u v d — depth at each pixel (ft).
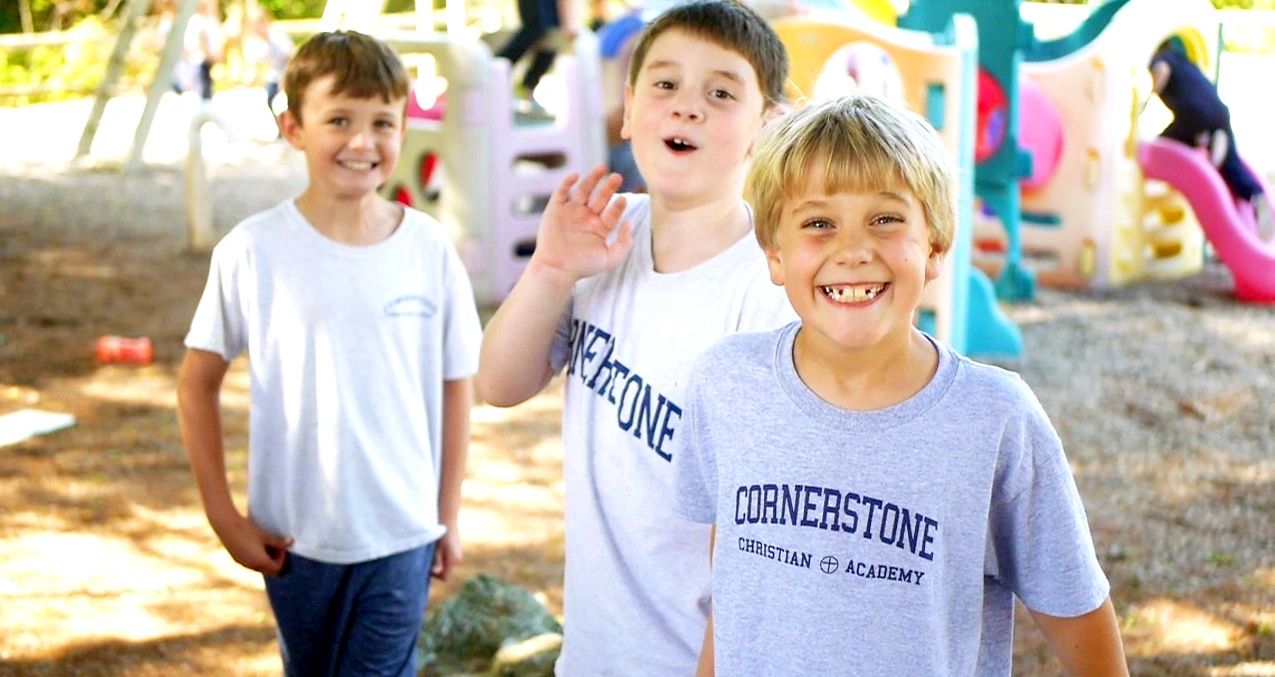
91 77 66.59
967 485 5.12
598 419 6.68
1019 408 5.16
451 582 13.82
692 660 6.44
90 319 24.52
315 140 8.55
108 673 11.82
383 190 27.09
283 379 8.63
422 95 50.31
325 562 8.66
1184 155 26.81
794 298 5.32
